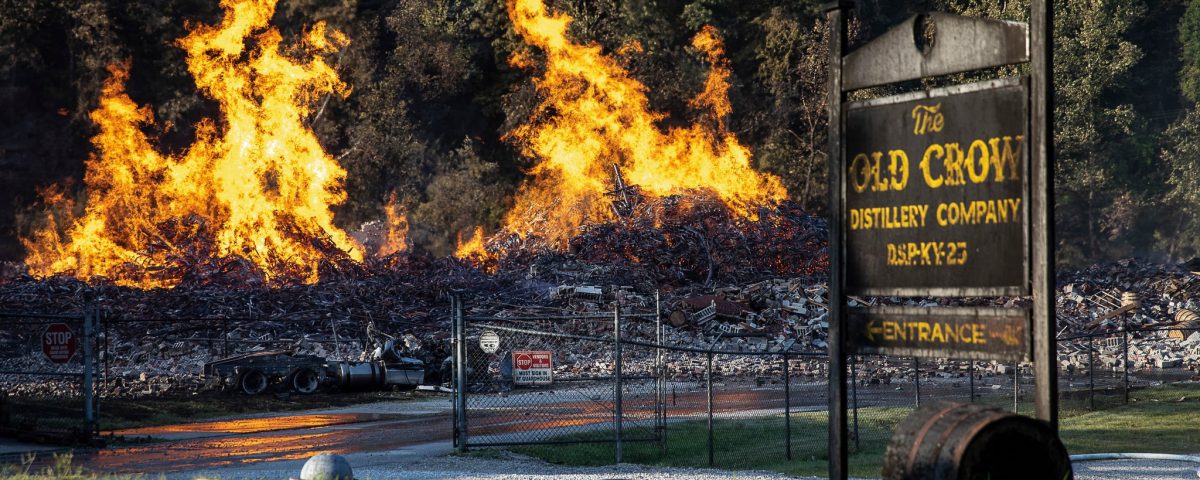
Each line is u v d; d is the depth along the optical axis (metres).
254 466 34.47
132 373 72.81
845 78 22.55
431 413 53.72
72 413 49.66
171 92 185.75
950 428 18.12
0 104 173.88
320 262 122.44
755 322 100.50
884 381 69.88
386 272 121.62
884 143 21.94
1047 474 18.17
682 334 94.00
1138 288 115.12
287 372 65.56
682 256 126.62
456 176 191.75
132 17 183.12
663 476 31.44
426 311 101.75
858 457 36.88
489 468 33.81
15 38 173.62
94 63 177.00
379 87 194.00
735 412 51.91
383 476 31.19
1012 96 20.08
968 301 100.88
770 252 131.25
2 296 96.38
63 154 178.25
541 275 116.94
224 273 116.75
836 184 22.58
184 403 57.12
